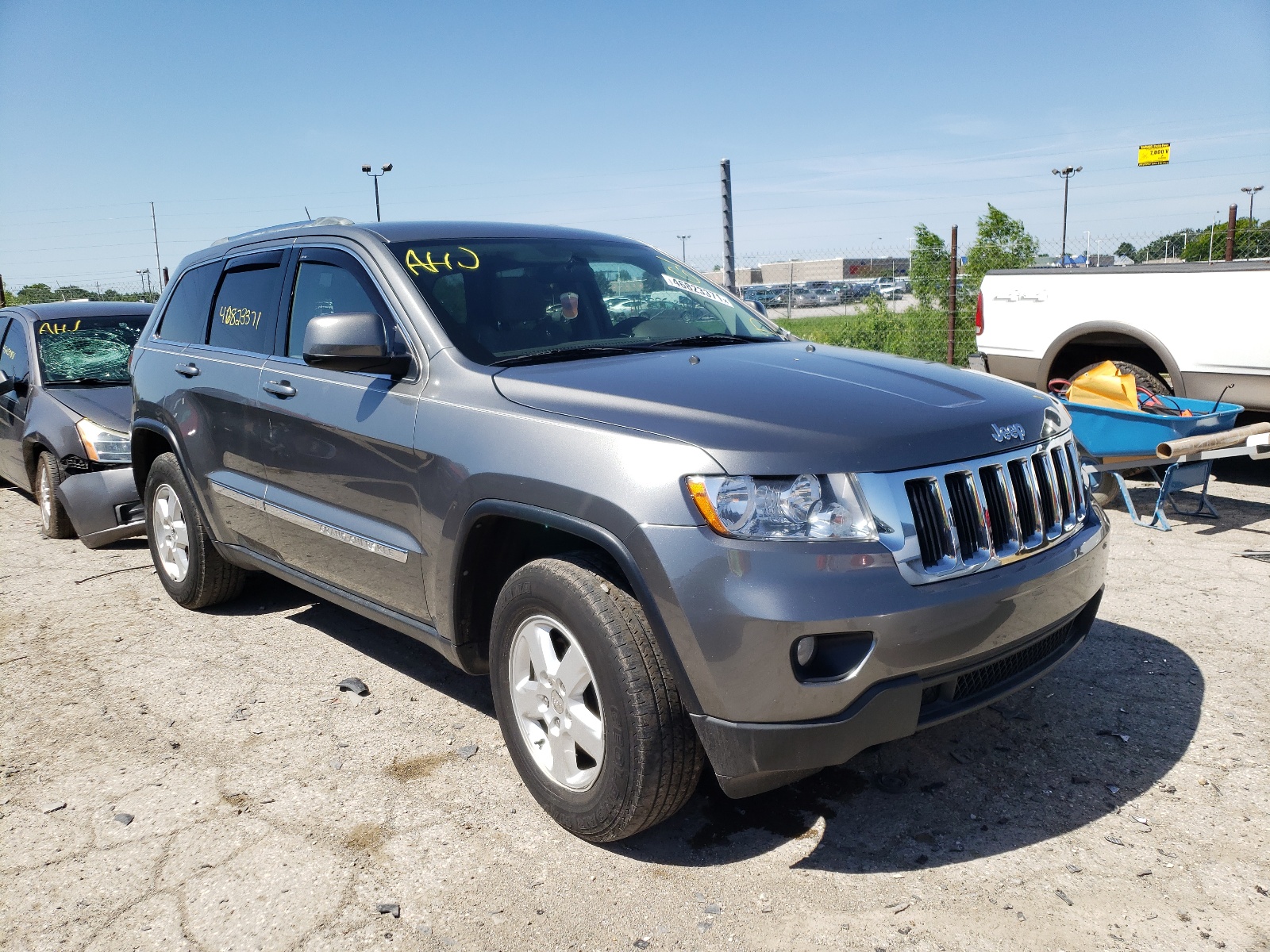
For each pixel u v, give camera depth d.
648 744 2.53
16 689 4.09
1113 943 2.33
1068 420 3.26
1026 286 7.87
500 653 2.98
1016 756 3.26
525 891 2.62
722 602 2.36
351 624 4.78
